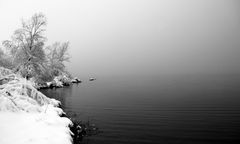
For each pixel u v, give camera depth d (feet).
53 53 167.53
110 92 129.80
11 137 28.09
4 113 37.86
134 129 54.29
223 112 74.90
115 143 43.68
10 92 46.39
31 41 111.55
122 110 78.59
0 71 60.23
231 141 46.42
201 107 83.71
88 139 45.42
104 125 57.52
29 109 42.45
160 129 54.60
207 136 49.55
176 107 84.07
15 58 109.70
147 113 73.51
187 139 47.42
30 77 116.47
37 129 31.86
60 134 30.76
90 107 84.33
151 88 150.71
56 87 152.56
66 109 80.28
